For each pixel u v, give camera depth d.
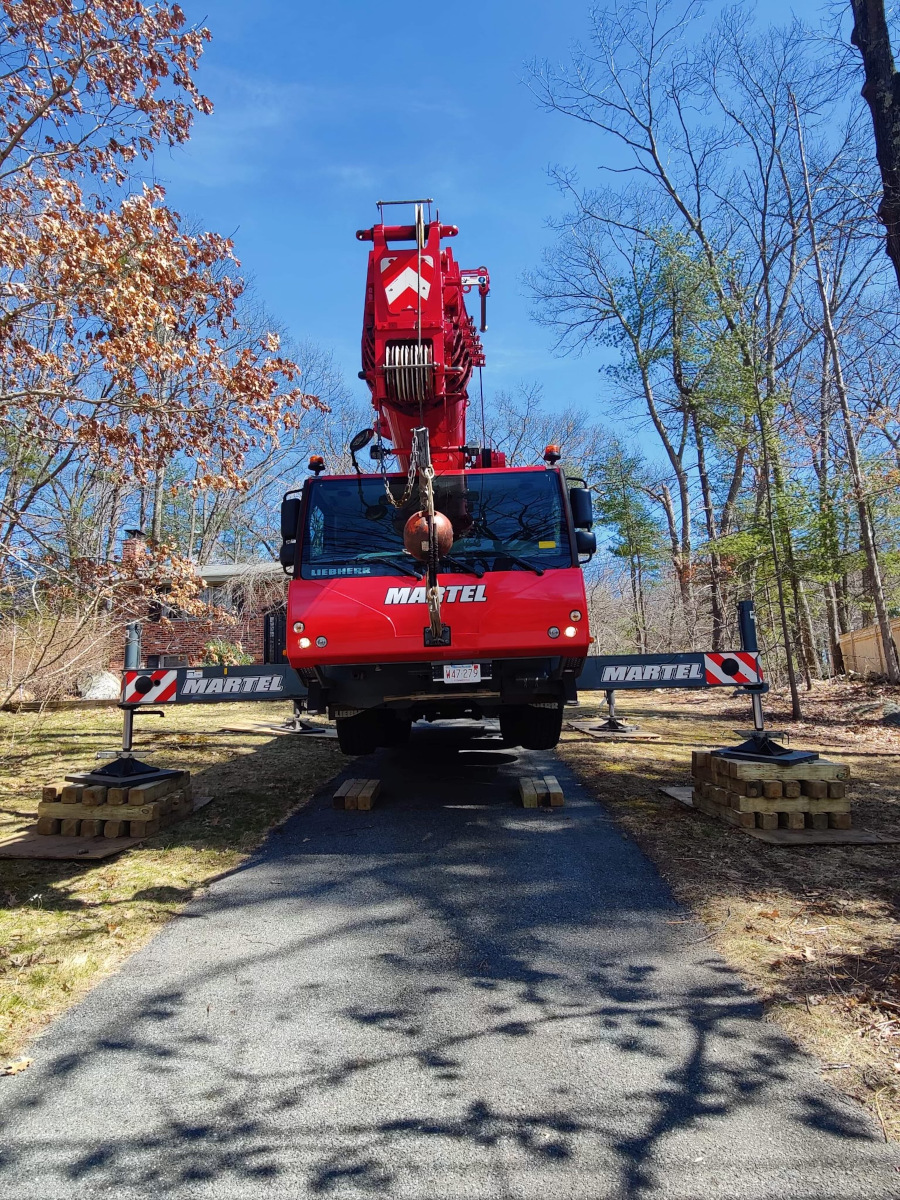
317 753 8.77
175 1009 3.12
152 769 6.01
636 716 12.70
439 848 5.14
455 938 3.76
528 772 7.54
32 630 9.52
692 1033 2.87
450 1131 2.34
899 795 6.55
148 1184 2.14
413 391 5.81
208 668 5.94
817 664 19.81
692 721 11.94
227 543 29.16
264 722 11.75
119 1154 2.27
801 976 3.28
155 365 6.90
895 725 11.12
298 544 5.64
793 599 17.03
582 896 4.25
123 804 5.42
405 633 5.34
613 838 5.26
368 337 6.19
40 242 6.34
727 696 16.19
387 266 5.89
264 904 4.25
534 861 4.83
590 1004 3.10
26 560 7.38
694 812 5.91
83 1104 2.51
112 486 11.49
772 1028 2.89
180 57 7.67
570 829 5.50
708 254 19.94
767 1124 2.34
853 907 3.98
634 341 23.61
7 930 3.86
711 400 19.38
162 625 19.11
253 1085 2.60
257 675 5.89
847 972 3.29
